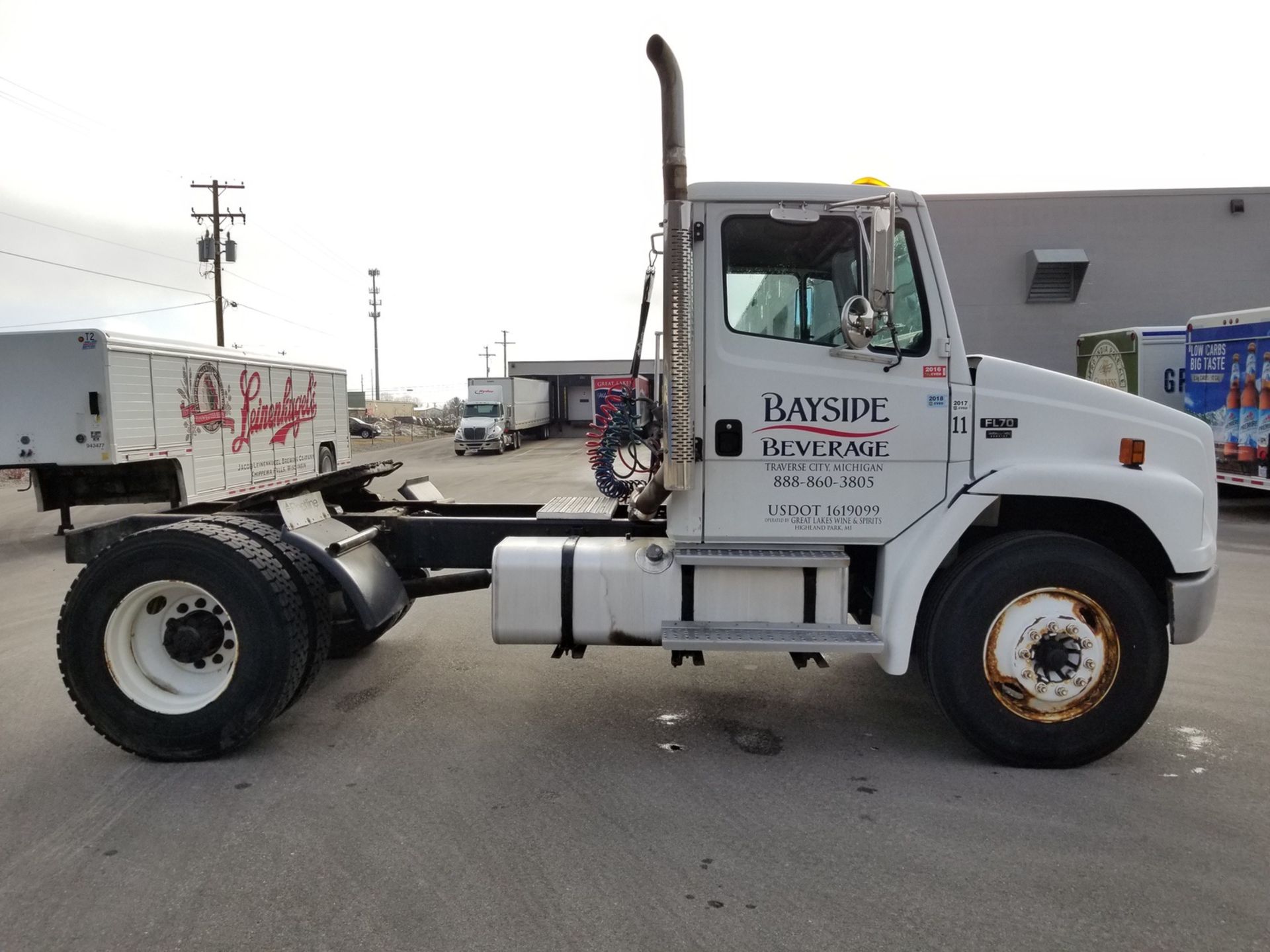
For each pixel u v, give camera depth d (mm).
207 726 3980
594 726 4508
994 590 3824
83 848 3232
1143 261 18828
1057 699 3859
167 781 3844
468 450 34000
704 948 2596
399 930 2699
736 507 4000
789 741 4293
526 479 20531
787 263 3963
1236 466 11586
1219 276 18766
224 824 3416
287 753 4152
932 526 3947
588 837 3299
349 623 5352
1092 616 3848
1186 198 18656
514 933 2678
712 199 3891
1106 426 3994
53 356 10750
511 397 37562
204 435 13094
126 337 11234
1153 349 13836
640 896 2885
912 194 3943
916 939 2633
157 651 4180
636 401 4625
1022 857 3125
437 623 6793
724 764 4008
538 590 4117
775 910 2797
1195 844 3219
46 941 2654
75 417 10797
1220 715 4594
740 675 5383
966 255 19125
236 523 4348
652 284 4629
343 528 4695
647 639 4074
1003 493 3857
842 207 3777
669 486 3902
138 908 2830
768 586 4016
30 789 3766
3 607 7582
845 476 3971
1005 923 2715
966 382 3967
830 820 3428
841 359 3941
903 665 3859
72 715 4734
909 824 3387
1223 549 9602
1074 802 3580
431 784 3789
